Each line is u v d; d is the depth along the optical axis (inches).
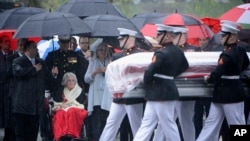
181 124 1251.8
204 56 1195.3
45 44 1727.4
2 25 1453.0
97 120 1362.0
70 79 1323.8
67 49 1354.6
